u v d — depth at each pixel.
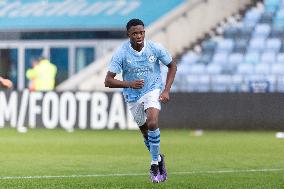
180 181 27.98
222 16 76.62
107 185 26.62
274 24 75.50
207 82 70.88
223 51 74.12
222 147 45.31
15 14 91.69
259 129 59.06
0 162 36.28
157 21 81.50
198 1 76.94
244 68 71.69
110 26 88.31
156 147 26.06
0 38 92.00
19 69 91.44
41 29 90.00
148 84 26.52
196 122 60.56
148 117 26.00
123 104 61.53
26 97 64.31
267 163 35.84
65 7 91.25
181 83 71.25
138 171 32.00
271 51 73.12
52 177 29.42
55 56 90.75
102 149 44.25
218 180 28.36
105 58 74.38
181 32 76.69
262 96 58.84
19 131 60.62
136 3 89.44
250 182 27.67
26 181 27.94
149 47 26.28
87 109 62.38
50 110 63.44
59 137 54.34
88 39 89.75
